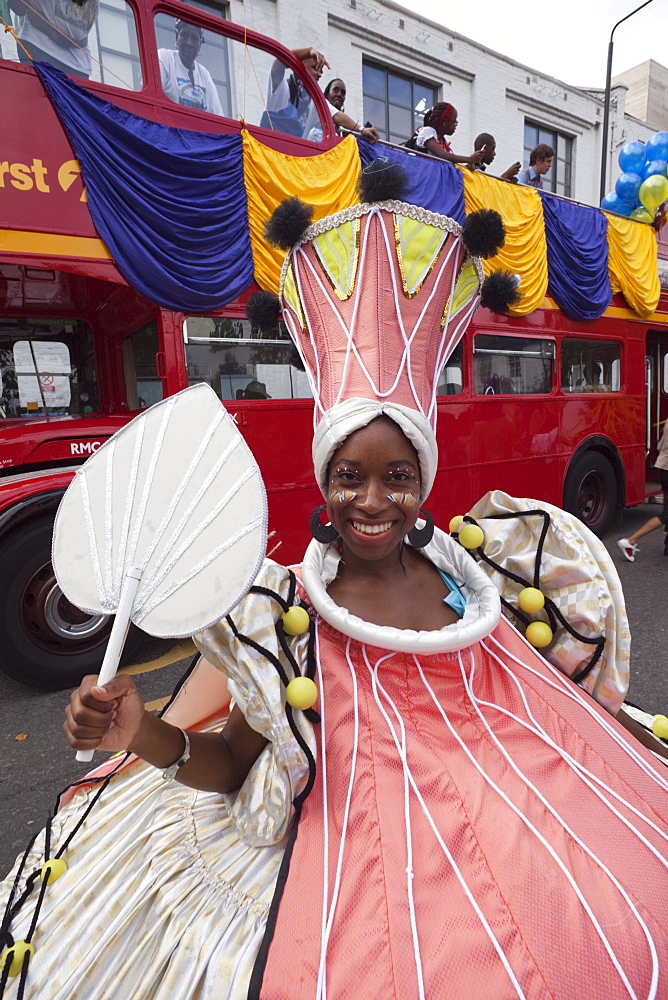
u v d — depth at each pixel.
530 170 6.98
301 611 1.08
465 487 5.03
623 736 1.16
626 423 6.71
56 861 1.26
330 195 3.94
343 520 1.08
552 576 1.35
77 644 3.49
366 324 1.09
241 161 3.67
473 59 10.27
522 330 5.38
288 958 0.86
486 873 0.89
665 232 7.26
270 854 1.06
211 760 1.05
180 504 0.94
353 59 9.03
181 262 3.46
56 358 4.29
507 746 1.07
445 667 1.12
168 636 0.89
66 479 3.33
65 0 3.12
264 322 1.33
